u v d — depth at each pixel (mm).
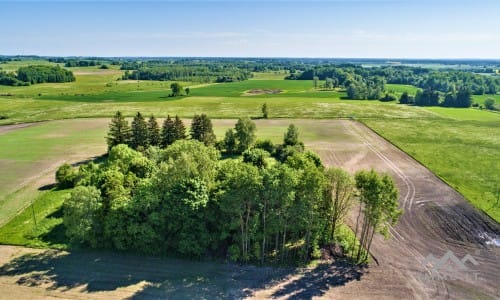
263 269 39250
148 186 42406
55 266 39281
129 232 40375
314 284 36906
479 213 52469
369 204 38875
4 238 44625
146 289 35812
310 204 39156
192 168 42469
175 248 41594
